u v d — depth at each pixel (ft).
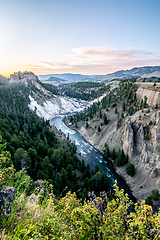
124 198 26.86
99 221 25.18
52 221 22.04
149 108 281.33
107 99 589.32
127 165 226.58
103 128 393.50
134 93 435.53
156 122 224.12
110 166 265.75
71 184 170.91
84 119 552.82
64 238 21.58
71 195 32.35
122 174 234.58
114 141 317.22
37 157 207.41
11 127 318.24
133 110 352.08
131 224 22.59
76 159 264.93
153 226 21.95
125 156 256.11
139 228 21.90
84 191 157.79
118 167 251.19
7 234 18.81
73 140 408.67
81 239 22.98
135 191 197.57
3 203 23.20
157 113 232.94
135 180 212.23
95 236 24.29
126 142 263.29
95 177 191.93
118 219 23.84
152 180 194.80
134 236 22.21
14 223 21.06
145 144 226.79
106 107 490.90
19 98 655.35
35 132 355.15
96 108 570.05
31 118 442.91
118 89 621.72
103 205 26.53
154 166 204.03
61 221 24.88
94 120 478.59
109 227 23.57
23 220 21.80
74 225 25.45
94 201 26.61
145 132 235.40
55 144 343.67
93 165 268.41
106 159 292.40
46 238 19.30
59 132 464.24
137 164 229.66
